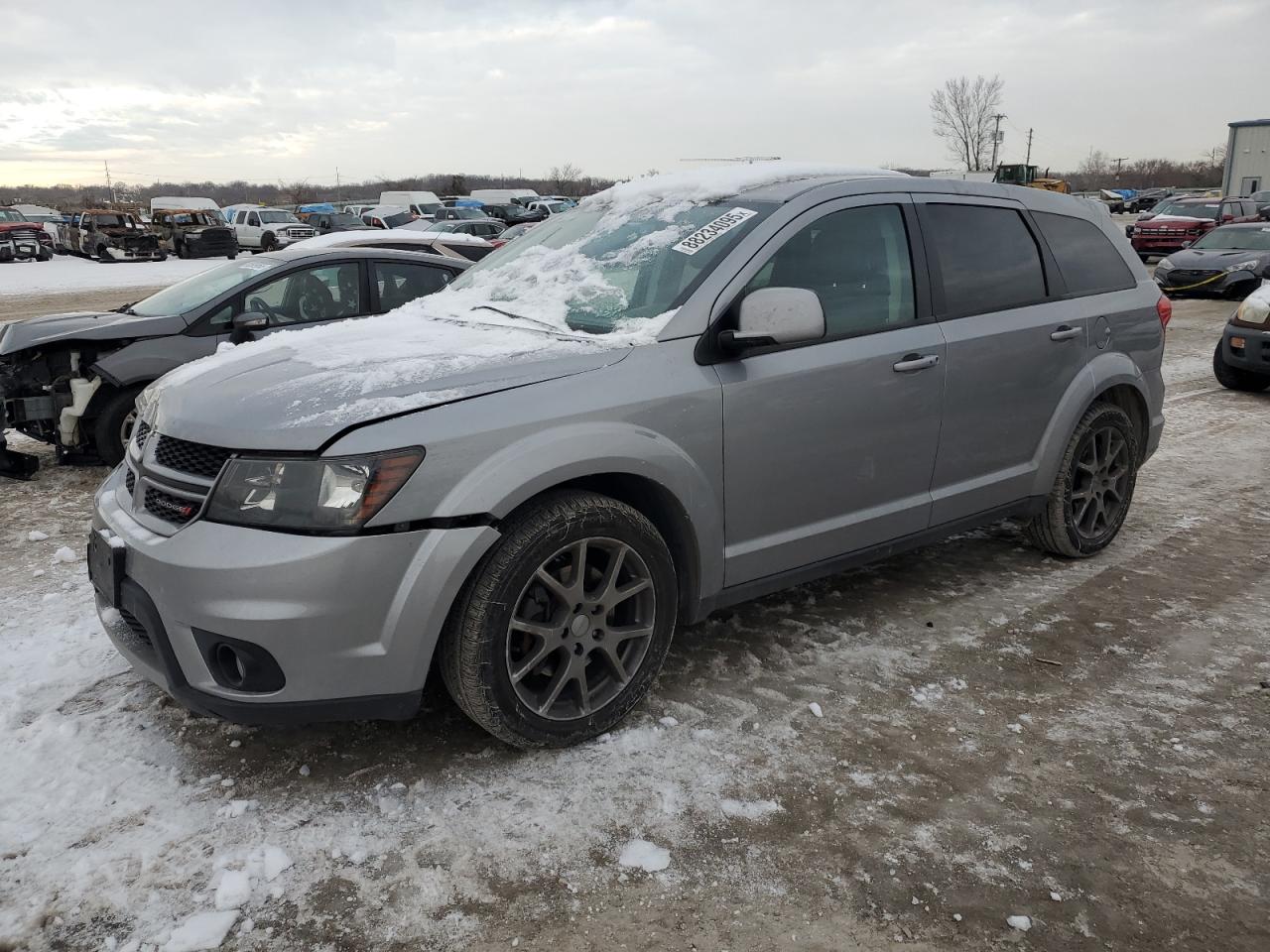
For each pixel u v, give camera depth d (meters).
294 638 2.41
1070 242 4.38
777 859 2.41
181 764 2.81
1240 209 24.44
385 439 2.46
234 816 2.56
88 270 28.03
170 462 2.74
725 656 3.52
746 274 3.15
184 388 2.90
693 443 2.96
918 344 3.56
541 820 2.55
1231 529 5.02
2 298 19.62
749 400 3.09
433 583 2.50
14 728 3.03
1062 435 4.19
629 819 2.56
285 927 2.18
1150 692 3.27
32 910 2.22
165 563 2.49
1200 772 2.79
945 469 3.77
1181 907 2.24
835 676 3.37
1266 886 2.31
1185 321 14.38
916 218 3.71
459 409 2.58
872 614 3.92
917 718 3.09
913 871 2.37
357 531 2.42
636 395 2.85
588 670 2.98
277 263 6.58
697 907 2.24
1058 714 3.12
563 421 2.70
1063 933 2.16
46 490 5.92
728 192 3.56
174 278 24.86
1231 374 9.03
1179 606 4.00
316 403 2.58
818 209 3.39
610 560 2.84
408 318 3.62
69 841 2.46
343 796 2.65
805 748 2.91
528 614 2.75
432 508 2.50
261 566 2.39
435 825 2.53
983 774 2.78
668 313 3.07
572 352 2.88
